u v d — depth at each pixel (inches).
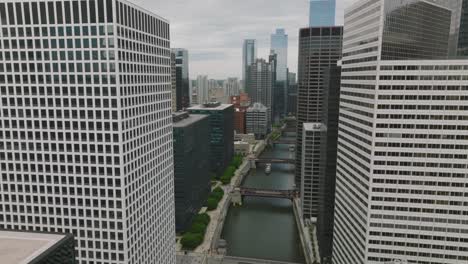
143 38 5890.8
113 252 5654.5
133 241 5826.8
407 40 5698.8
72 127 5418.3
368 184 5807.1
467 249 5615.2
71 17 5103.3
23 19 5246.1
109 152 5364.2
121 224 5541.3
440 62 5172.2
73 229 5723.4
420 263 5821.9
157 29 6427.2
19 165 5713.6
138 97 5782.5
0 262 3326.8
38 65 5329.7
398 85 5369.1
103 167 5428.2
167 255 7445.9
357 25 6245.1
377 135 5570.9
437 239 5693.9
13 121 5580.7
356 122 6328.7
